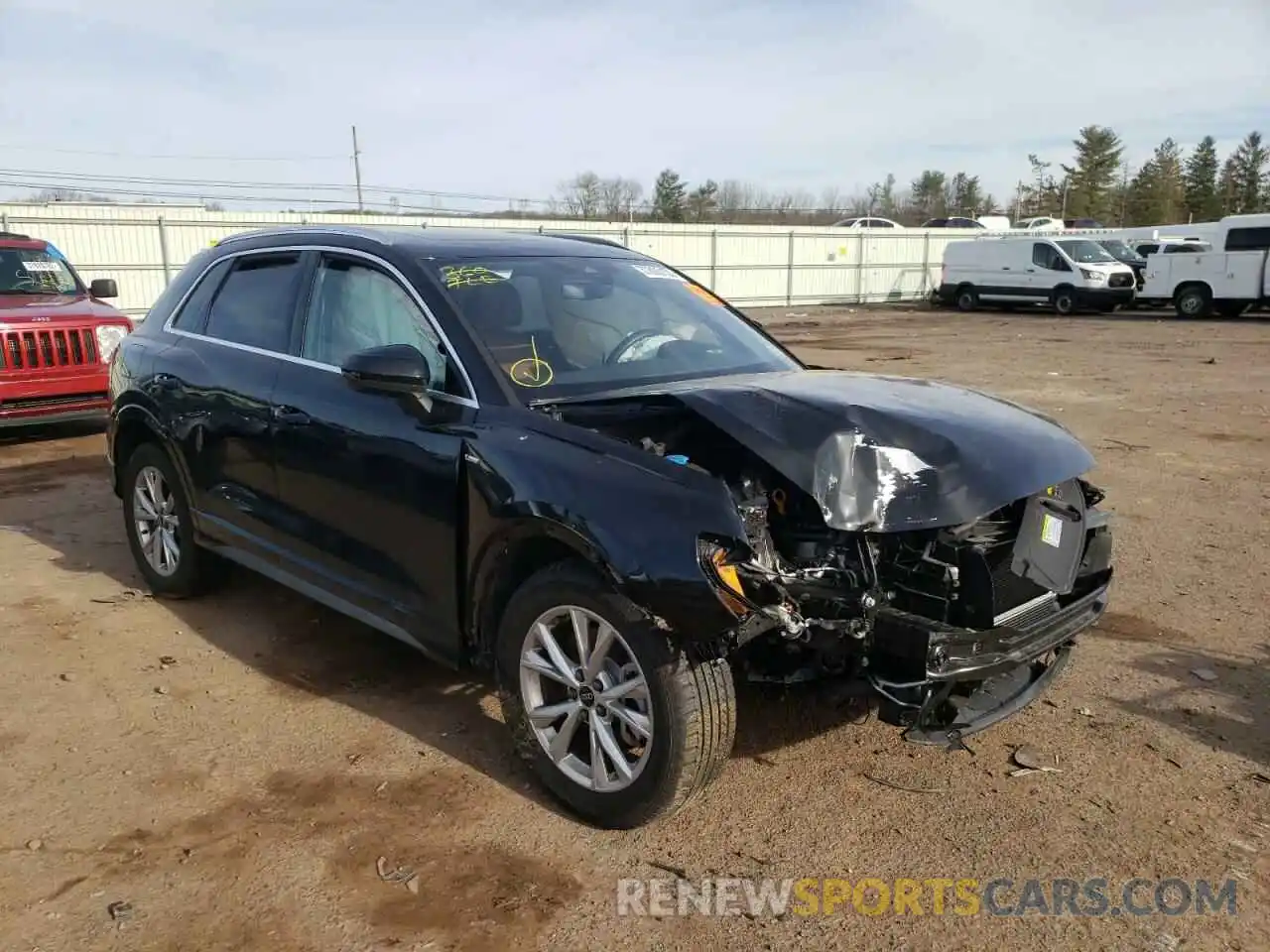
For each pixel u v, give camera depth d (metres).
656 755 3.06
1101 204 86.75
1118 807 3.41
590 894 2.94
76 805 3.34
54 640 4.74
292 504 4.26
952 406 3.64
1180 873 3.06
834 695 3.19
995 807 3.41
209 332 4.95
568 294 4.18
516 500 3.23
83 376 9.19
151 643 4.73
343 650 4.67
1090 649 4.73
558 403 3.57
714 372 4.09
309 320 4.37
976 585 3.08
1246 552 6.20
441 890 2.95
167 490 5.26
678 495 2.96
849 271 40.72
